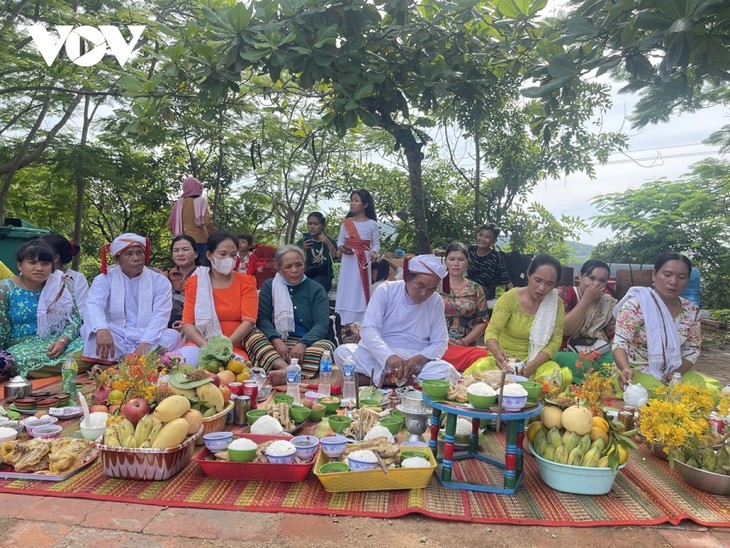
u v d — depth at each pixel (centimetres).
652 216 1497
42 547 240
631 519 271
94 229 1836
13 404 408
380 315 465
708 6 354
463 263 576
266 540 249
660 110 548
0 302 534
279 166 1493
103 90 1098
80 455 317
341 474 288
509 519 268
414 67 644
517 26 620
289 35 532
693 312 475
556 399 318
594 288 518
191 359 489
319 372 511
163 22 1084
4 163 1303
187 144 1481
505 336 488
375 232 747
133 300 555
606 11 473
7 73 1040
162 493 289
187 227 774
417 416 367
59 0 1044
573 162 1045
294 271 552
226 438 313
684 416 310
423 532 258
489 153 1124
